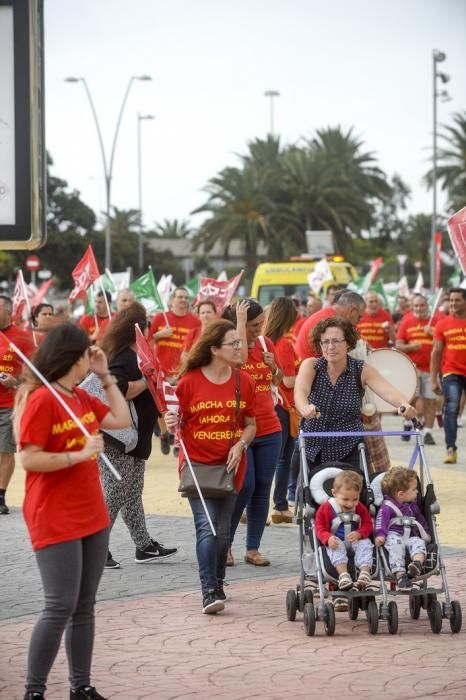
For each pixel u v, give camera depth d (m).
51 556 7.13
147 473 19.34
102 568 7.42
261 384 12.01
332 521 9.40
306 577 9.68
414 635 9.35
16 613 10.03
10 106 7.40
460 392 19.95
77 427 7.24
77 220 107.25
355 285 38.81
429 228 139.00
